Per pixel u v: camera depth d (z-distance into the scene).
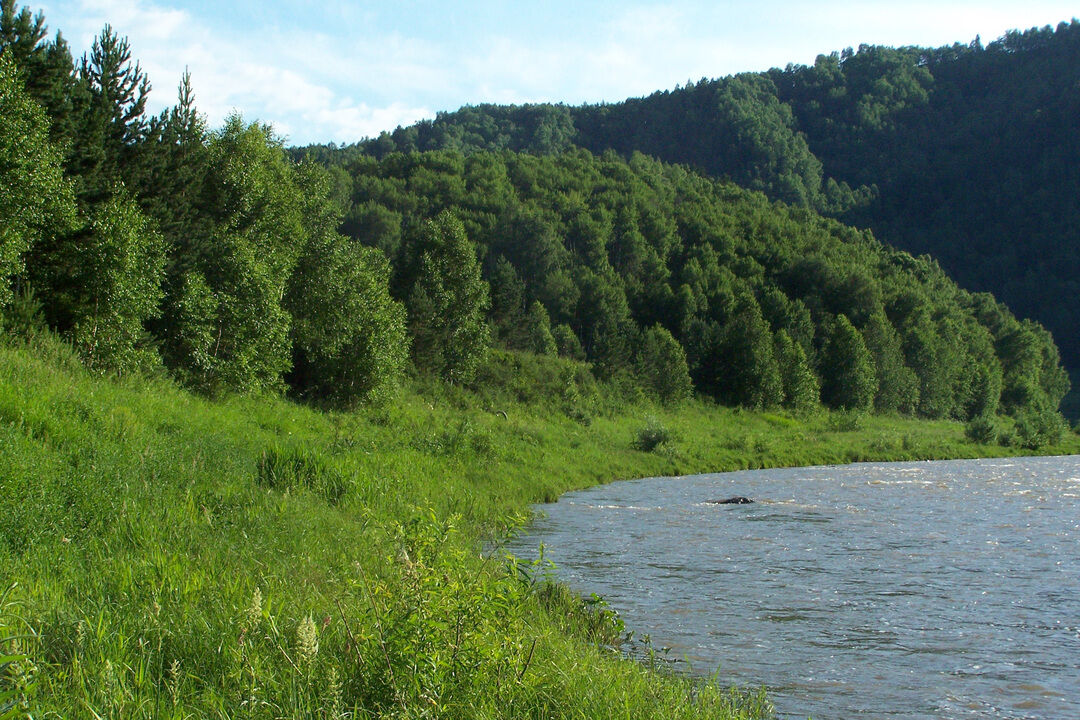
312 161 39.62
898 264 124.38
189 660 5.69
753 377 69.12
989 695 7.94
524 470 26.11
